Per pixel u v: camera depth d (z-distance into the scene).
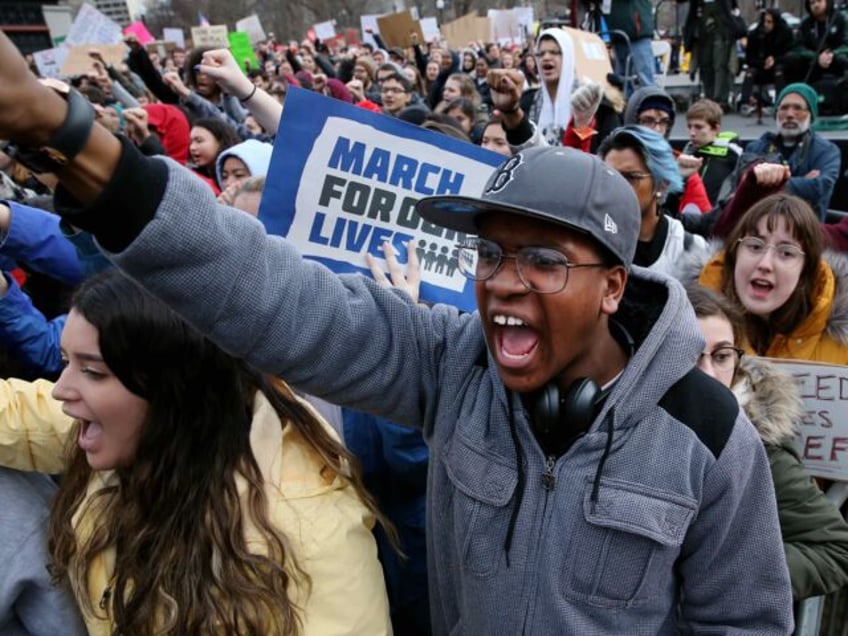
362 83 9.17
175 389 1.29
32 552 1.43
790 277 2.21
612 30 6.71
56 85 0.90
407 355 1.26
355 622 1.30
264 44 18.84
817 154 5.02
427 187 1.90
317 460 1.40
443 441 1.22
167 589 1.26
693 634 1.28
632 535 1.08
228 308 1.05
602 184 1.02
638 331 1.18
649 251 2.85
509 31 13.62
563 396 1.16
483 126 5.80
